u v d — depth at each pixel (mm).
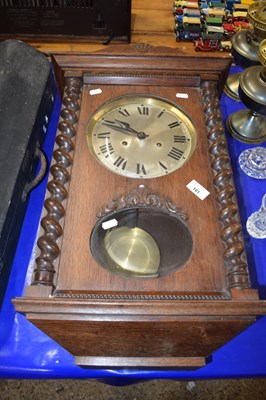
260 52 973
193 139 939
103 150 908
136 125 957
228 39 1560
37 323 709
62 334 766
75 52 1027
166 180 865
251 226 1045
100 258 772
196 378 924
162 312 691
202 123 961
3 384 1390
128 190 845
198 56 1026
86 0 1389
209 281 748
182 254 789
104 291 723
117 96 990
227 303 698
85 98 987
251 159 1150
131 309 691
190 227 810
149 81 1013
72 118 939
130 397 1385
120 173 871
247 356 914
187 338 786
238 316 704
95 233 800
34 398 1372
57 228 777
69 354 903
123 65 1013
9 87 1079
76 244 775
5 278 951
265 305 700
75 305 685
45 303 684
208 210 831
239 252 760
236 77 1320
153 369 920
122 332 752
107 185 851
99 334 764
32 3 1400
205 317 701
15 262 1000
